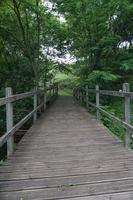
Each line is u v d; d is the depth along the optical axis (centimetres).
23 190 333
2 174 386
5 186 345
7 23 1295
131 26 1308
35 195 321
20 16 1280
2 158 734
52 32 1439
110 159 454
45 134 661
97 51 1322
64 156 474
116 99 1165
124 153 491
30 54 1307
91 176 376
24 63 1330
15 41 1324
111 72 1224
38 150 514
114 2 1149
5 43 1347
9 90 476
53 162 440
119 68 1255
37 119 913
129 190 332
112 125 803
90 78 1149
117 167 413
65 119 907
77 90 1739
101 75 1115
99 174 383
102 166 418
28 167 415
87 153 492
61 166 419
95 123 812
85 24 1330
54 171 397
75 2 1268
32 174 386
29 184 351
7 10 1266
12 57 1365
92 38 1334
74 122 838
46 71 1561
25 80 1252
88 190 332
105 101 1164
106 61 1336
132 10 1177
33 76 1288
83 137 625
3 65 1327
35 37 1355
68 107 1319
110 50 1304
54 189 336
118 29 1327
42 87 1286
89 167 413
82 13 1303
